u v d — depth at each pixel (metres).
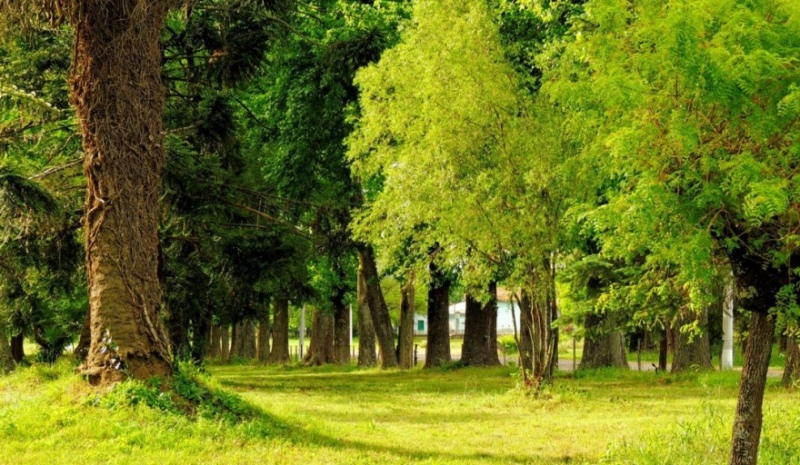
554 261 18.89
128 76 11.61
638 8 6.80
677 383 22.64
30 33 13.68
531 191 17.53
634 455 9.45
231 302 23.19
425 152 17.92
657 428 11.94
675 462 9.03
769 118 6.25
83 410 10.27
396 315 68.06
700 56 6.11
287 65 26.45
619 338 28.50
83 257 19.17
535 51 20.73
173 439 9.43
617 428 13.12
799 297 7.35
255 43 19.97
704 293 8.75
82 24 11.52
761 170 6.32
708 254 7.11
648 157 6.82
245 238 20.95
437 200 17.91
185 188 18.83
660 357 29.77
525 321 21.45
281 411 13.01
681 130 6.33
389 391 21.47
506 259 19.16
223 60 19.84
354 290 41.75
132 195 11.52
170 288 21.02
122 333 11.12
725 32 6.21
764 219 6.51
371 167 20.28
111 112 11.49
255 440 9.92
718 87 6.13
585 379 24.84
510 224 17.64
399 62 19.14
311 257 24.20
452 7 18.11
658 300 17.50
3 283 20.86
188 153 18.97
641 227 7.18
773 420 11.09
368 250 24.86
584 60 7.86
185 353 21.25
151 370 11.23
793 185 6.39
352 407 16.75
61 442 9.05
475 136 17.56
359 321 35.69
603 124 7.57
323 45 22.28
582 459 9.99
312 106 25.52
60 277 19.55
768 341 7.61
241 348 52.12
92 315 11.29
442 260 19.94
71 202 18.42
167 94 20.61
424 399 19.06
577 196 16.97
